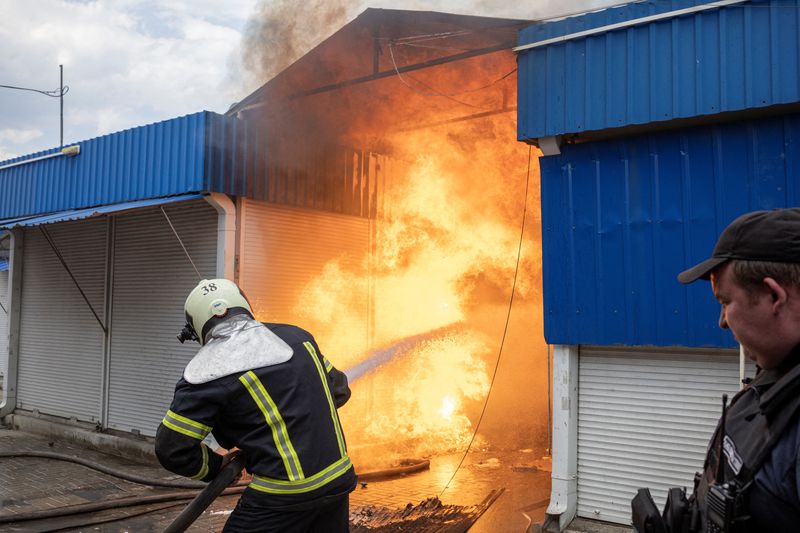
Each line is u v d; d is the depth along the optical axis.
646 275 5.42
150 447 8.91
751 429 1.40
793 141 4.90
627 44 5.45
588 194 5.74
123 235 10.02
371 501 7.09
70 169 10.31
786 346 1.35
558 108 5.77
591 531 5.55
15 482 7.62
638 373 5.61
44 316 11.45
